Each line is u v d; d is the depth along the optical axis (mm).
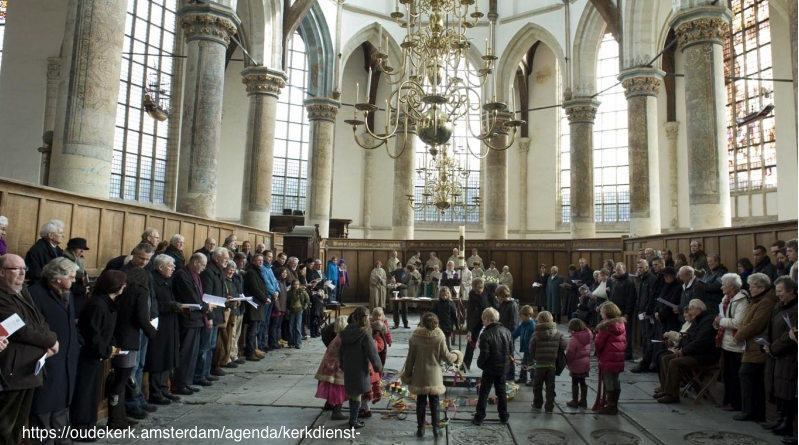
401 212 24234
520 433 6105
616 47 28000
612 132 28172
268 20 18984
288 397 7453
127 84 20938
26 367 4309
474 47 25250
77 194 7984
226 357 9227
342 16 23578
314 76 22922
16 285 4316
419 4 11562
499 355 6426
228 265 8914
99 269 8695
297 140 28859
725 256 11328
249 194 18719
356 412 6117
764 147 22125
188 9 13914
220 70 14086
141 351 6480
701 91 13609
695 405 7336
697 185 13594
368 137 30406
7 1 20188
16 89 19734
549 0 23391
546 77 29859
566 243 21391
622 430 6234
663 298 9016
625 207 27625
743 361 6566
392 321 17672
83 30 8930
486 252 23016
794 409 5867
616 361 6875
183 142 13852
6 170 19391
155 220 10539
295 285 11867
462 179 30594
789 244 6988
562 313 17078
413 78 11367
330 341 6832
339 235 25188
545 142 29812
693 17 13734
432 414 5941
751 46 22641
